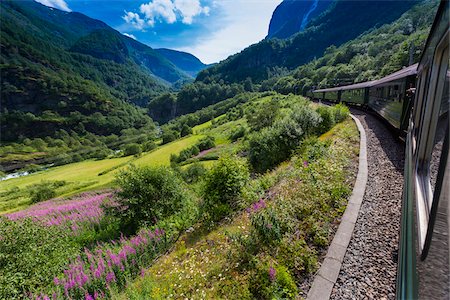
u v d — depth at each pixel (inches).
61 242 289.9
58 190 1254.9
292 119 552.4
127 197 371.2
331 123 578.6
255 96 4101.9
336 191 220.2
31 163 3326.8
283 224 184.1
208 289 155.6
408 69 392.2
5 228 245.9
